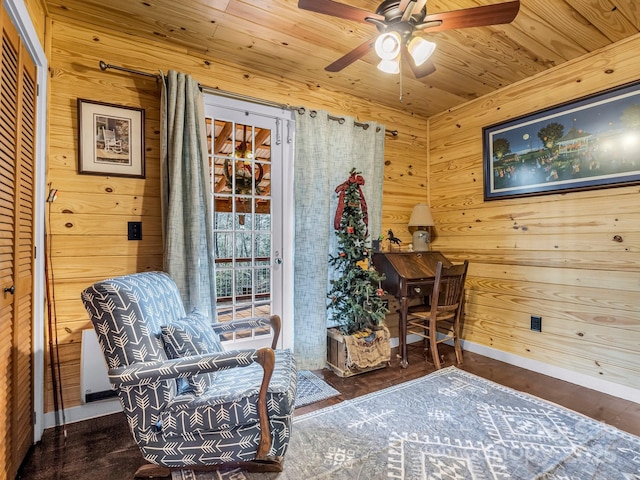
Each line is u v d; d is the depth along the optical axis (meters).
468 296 3.37
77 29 2.14
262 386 1.45
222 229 2.66
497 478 1.52
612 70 2.38
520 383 2.57
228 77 2.65
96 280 2.18
